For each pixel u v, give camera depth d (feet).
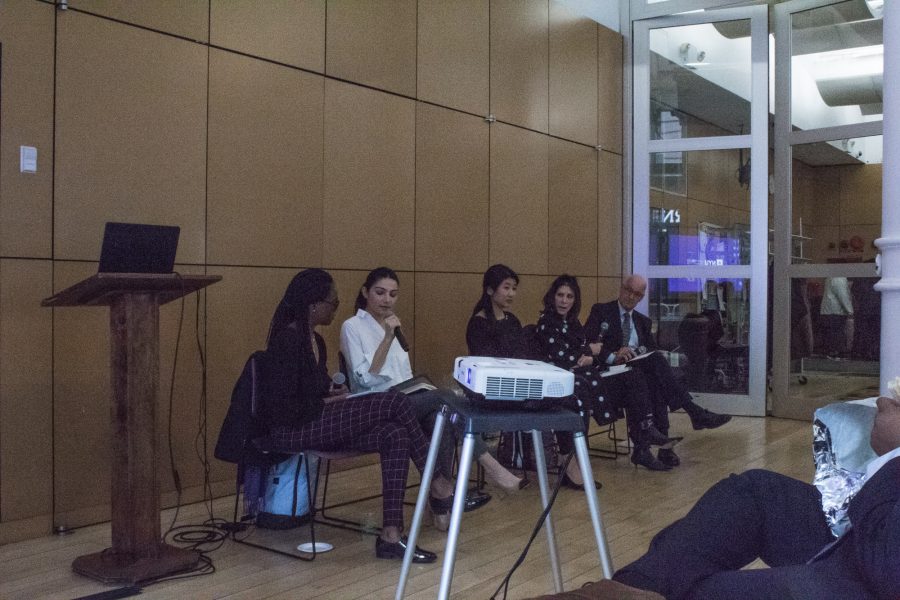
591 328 18.65
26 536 12.36
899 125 9.53
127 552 10.89
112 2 13.25
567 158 23.79
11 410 12.16
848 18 23.38
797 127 24.36
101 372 13.20
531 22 22.33
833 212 23.71
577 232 24.21
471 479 16.57
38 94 12.39
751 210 25.03
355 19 17.37
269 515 13.08
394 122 18.29
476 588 10.48
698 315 25.71
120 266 10.18
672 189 26.13
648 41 26.27
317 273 12.20
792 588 5.42
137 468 10.82
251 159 15.37
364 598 10.05
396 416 11.85
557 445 16.72
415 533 8.39
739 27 25.17
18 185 12.19
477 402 7.51
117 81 13.33
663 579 5.77
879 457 5.97
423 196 19.01
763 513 6.46
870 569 5.08
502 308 16.39
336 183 16.97
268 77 15.65
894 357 9.41
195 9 14.42
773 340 24.95
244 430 12.09
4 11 11.98
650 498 15.28
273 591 10.28
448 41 19.67
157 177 13.89
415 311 18.81
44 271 12.49
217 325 14.84
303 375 11.89
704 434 22.08
